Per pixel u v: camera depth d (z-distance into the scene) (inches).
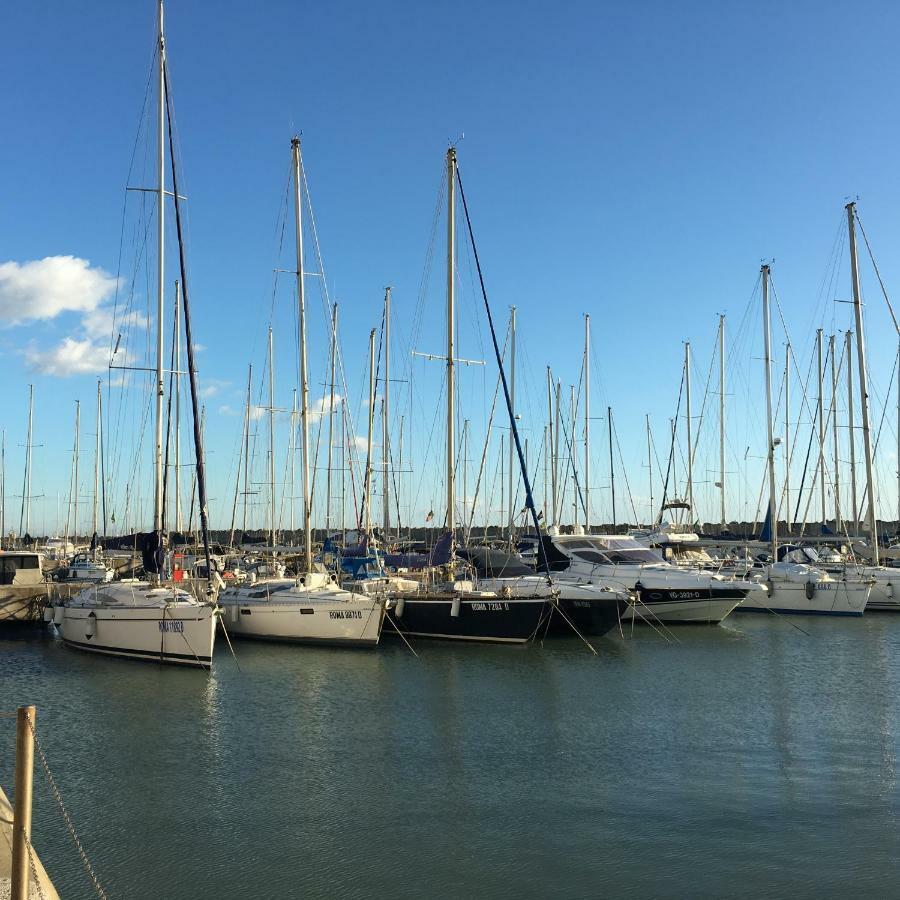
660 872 453.7
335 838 498.9
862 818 522.3
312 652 1056.8
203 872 456.4
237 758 642.8
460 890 436.5
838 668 987.9
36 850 482.9
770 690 869.2
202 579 1160.8
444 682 898.7
